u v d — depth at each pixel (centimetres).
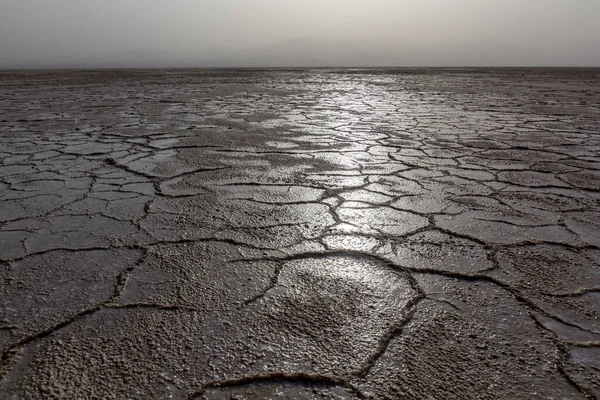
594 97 784
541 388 76
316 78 1745
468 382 78
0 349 87
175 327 95
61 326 95
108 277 118
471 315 99
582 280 115
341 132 387
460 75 2039
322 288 112
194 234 150
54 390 76
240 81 1480
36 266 125
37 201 188
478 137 361
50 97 809
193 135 370
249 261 128
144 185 214
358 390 76
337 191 203
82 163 264
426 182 219
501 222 161
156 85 1234
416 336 91
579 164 260
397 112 553
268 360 84
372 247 139
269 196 195
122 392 76
